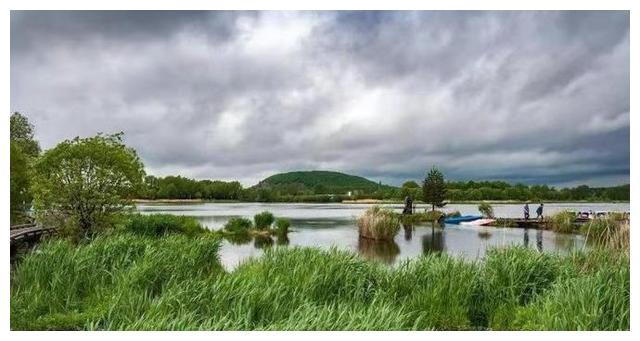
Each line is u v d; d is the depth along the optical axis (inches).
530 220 1293.1
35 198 694.5
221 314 307.3
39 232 827.4
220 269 541.0
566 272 374.9
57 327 324.5
